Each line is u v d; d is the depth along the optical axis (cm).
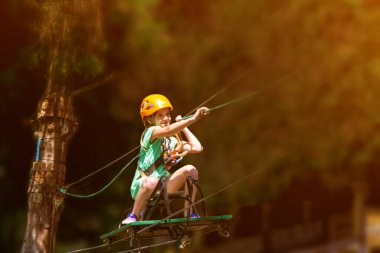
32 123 2973
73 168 6606
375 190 5519
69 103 2988
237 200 6222
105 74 6009
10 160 6562
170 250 6028
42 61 3156
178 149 2405
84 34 3150
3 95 5909
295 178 5922
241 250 6222
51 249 2842
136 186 2375
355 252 5394
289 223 5931
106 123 6475
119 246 6450
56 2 3138
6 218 6625
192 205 2202
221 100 6238
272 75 6025
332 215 5644
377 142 5694
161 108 2416
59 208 2884
